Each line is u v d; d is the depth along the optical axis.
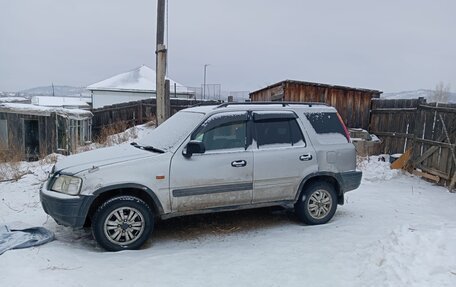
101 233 4.56
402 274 3.39
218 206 5.14
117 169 4.63
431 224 4.91
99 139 13.29
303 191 5.66
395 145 10.83
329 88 12.31
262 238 5.13
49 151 12.41
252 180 5.24
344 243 4.78
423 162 9.33
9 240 4.48
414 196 7.59
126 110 16.73
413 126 10.09
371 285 3.41
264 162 5.29
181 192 4.88
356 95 12.33
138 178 4.67
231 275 3.90
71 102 36.28
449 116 8.55
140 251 4.63
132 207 4.68
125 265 4.13
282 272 3.95
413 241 3.99
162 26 9.76
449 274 3.27
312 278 3.78
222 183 5.09
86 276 3.77
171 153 4.88
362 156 10.62
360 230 5.33
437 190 8.16
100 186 4.53
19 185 7.77
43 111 12.41
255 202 5.36
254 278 3.82
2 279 3.50
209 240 5.10
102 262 4.20
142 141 5.75
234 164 5.12
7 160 9.67
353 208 6.64
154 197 4.76
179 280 3.77
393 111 10.95
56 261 4.04
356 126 12.41
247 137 5.30
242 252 4.59
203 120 5.12
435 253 3.64
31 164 10.06
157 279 3.79
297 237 5.12
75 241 4.96
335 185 5.91
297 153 5.51
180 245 4.91
